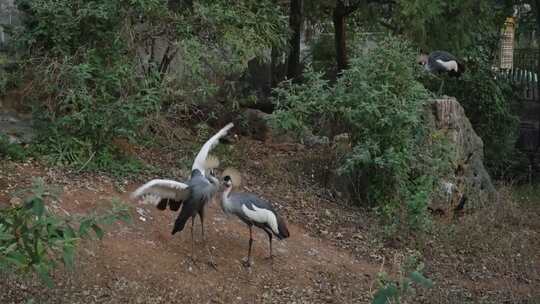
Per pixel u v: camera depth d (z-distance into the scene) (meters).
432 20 13.23
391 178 10.60
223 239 8.77
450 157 11.27
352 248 9.52
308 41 17.27
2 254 5.52
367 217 10.48
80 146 9.73
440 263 9.57
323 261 8.90
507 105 17.77
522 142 20.00
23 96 10.12
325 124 11.49
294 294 8.00
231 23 10.98
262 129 12.84
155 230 8.49
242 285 7.96
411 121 10.37
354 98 10.61
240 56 11.19
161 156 10.80
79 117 9.39
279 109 11.29
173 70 11.24
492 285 9.17
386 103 10.54
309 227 9.87
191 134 11.95
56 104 9.84
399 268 8.52
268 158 11.73
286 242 9.16
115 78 9.79
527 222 11.88
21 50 10.35
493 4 15.98
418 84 11.09
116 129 9.73
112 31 10.20
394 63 10.80
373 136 10.62
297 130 11.15
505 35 20.83
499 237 10.70
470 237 10.35
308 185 11.10
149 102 9.80
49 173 9.12
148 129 10.73
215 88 10.80
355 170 10.87
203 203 7.93
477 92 16.78
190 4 11.68
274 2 13.55
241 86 13.65
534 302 8.62
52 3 9.87
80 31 10.15
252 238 8.96
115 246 7.92
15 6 11.13
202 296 7.59
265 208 8.15
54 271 7.29
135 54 10.54
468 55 16.34
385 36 12.33
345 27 15.87
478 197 11.89
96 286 7.30
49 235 5.84
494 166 16.86
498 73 19.17
